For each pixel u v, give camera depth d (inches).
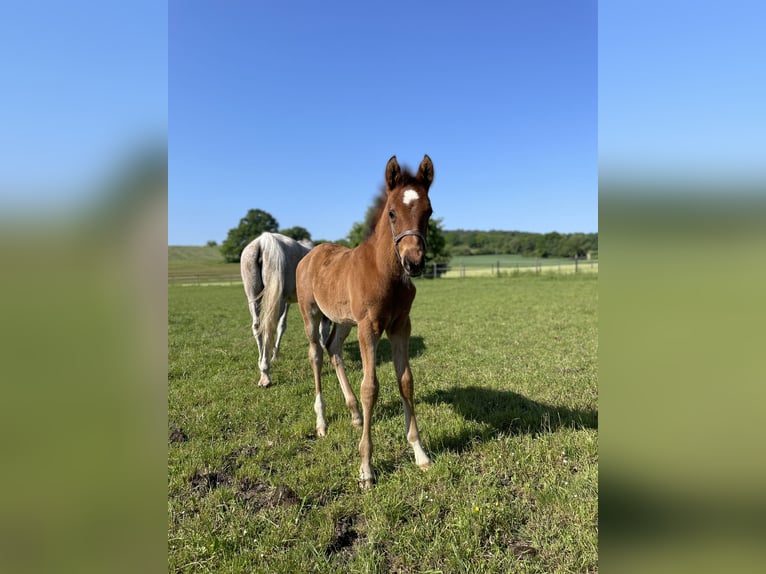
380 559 93.0
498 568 90.4
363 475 124.7
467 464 129.4
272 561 93.9
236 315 501.4
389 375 219.3
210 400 191.0
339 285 145.4
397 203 117.9
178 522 107.7
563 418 158.6
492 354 267.1
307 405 182.4
